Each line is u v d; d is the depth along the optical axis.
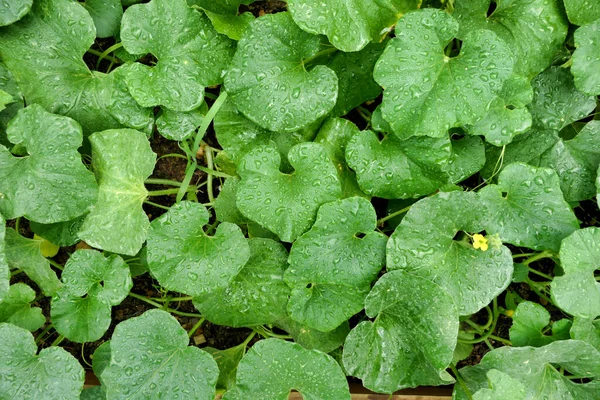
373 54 1.03
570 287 0.96
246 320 1.02
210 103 1.09
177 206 0.98
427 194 1.03
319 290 1.00
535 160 1.04
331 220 0.97
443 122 0.95
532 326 1.00
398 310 0.98
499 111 0.98
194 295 0.97
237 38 0.99
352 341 0.98
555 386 0.99
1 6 0.95
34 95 1.00
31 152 0.97
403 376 0.99
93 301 0.99
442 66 0.95
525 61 1.01
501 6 1.00
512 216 0.98
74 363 0.96
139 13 0.99
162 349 0.96
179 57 1.00
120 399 0.95
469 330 1.07
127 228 1.00
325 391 0.96
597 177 0.98
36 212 0.97
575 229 0.97
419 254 0.97
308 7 0.95
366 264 0.99
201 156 1.10
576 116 1.04
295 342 0.98
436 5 1.04
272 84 0.98
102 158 1.00
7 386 0.96
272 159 0.98
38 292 1.10
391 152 1.00
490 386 0.92
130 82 0.99
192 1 1.01
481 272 0.97
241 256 0.98
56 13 0.99
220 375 1.04
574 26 1.02
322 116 1.01
